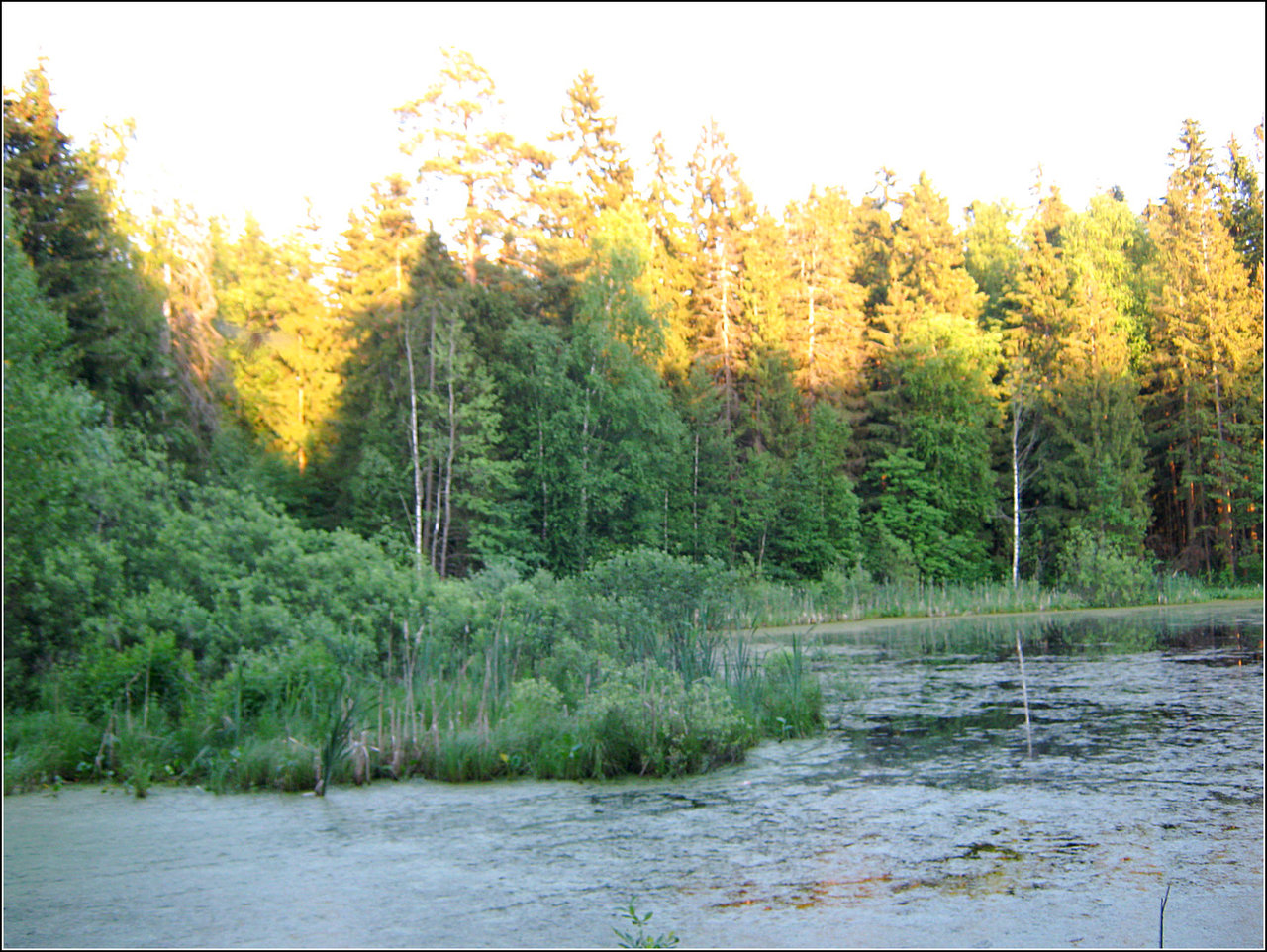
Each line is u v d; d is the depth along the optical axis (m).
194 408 31.69
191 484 19.78
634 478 43.03
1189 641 27.03
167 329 31.22
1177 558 55.34
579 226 50.62
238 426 46.12
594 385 42.06
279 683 13.40
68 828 9.40
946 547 52.84
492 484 40.94
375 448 39.50
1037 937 6.26
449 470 38.41
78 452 17.08
